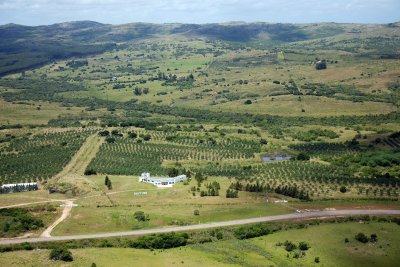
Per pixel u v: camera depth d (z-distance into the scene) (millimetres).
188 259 182875
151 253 190125
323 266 179625
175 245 199625
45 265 170750
